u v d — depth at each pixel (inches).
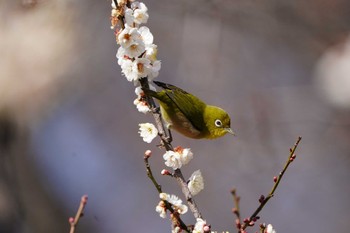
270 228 220.1
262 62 664.4
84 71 637.3
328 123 641.0
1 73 593.0
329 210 676.7
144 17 246.7
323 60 616.7
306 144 663.1
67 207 661.9
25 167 640.4
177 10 636.7
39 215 628.4
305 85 659.4
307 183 679.1
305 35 655.8
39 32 583.2
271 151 655.8
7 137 627.5
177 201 225.6
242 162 661.3
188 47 617.3
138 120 705.6
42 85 609.9
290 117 647.8
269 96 650.2
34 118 630.5
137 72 251.0
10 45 580.7
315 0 660.7
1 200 602.5
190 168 672.4
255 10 649.6
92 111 683.4
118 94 690.8
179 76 631.2
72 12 592.1
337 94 602.9
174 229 223.8
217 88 634.2
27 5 563.8
